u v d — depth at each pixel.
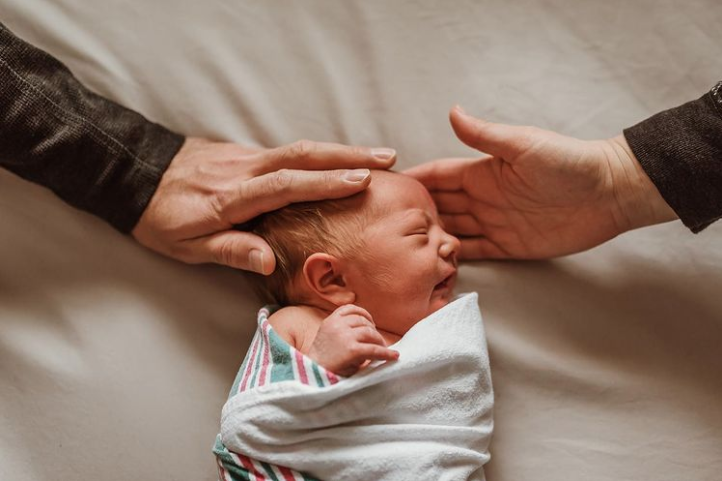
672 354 1.08
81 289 1.10
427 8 1.13
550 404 1.08
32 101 1.00
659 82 1.13
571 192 1.03
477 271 1.12
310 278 0.98
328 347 0.88
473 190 1.09
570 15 1.13
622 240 1.11
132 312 1.10
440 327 0.94
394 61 1.13
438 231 1.00
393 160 1.01
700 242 1.10
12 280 1.10
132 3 1.12
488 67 1.14
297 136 1.13
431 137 1.13
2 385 1.08
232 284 1.11
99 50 1.11
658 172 0.99
